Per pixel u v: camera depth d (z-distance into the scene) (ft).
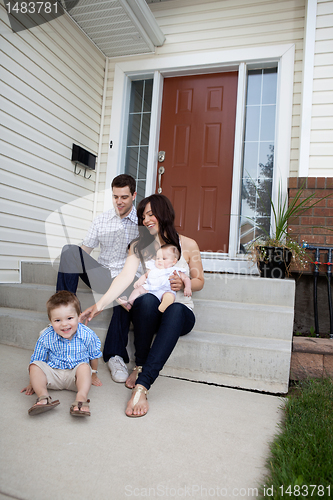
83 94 12.91
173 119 13.52
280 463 3.82
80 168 12.76
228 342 6.56
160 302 5.98
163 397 5.74
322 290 9.78
